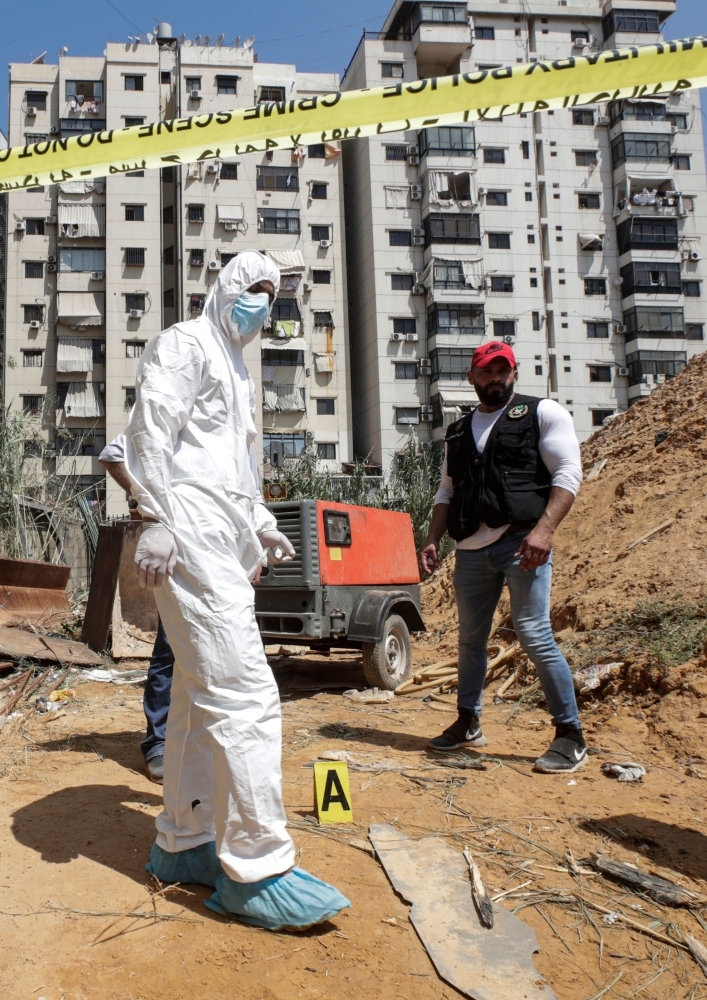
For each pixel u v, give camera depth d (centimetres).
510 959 240
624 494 837
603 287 4159
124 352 3781
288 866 243
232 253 3875
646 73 514
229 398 272
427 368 3962
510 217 4094
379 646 627
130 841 300
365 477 2417
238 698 243
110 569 761
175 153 553
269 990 215
